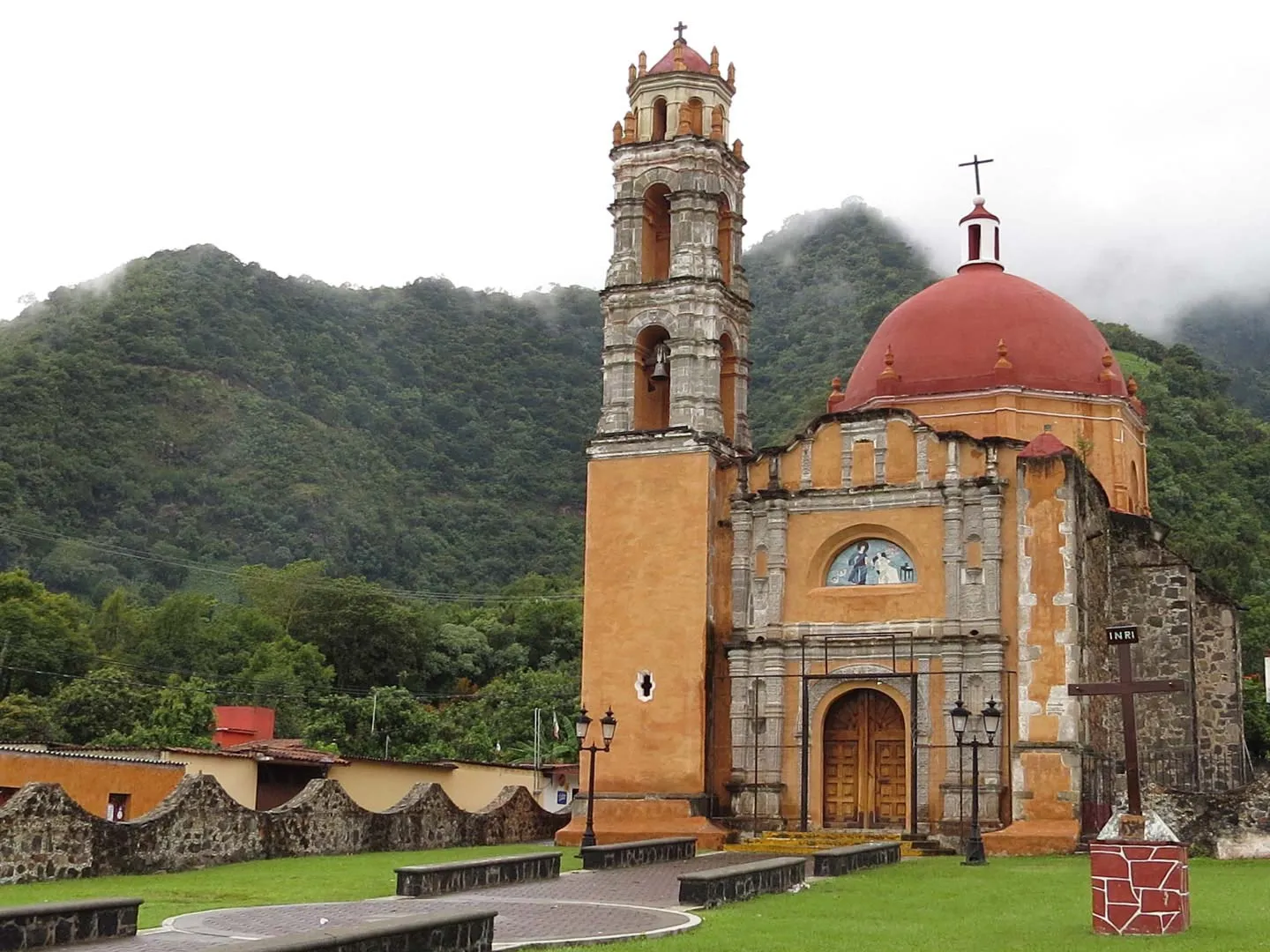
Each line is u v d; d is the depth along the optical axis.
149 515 122.94
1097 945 18.38
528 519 139.12
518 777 58.19
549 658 104.88
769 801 41.06
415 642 102.12
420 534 132.00
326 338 154.88
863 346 125.62
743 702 42.09
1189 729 43.25
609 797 42.28
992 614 39.53
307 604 103.75
